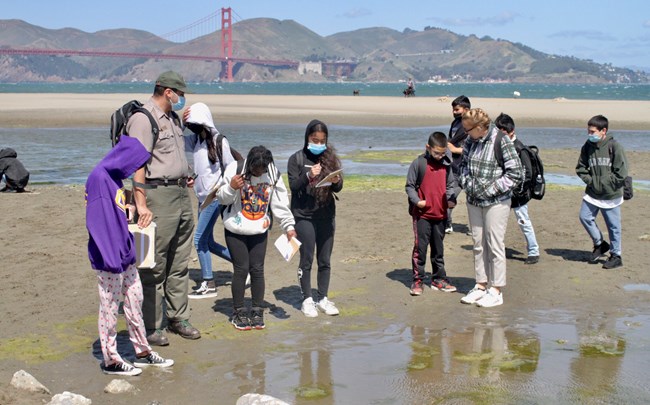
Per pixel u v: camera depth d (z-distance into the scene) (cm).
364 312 674
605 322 642
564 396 473
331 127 3250
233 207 613
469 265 861
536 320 648
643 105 4850
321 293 676
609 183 821
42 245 916
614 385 492
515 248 942
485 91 15550
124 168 500
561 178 1666
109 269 491
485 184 682
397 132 2994
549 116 3794
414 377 509
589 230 855
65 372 517
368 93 12575
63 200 1267
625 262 858
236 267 618
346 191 1413
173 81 559
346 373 517
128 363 524
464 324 637
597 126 813
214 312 673
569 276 801
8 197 1297
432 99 6062
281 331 617
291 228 632
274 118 3688
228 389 488
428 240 733
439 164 726
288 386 493
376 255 897
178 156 568
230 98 6300
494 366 531
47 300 688
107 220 489
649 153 2158
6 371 512
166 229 562
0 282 748
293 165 651
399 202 1279
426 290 752
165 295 603
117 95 7094
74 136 2680
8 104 4650
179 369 525
